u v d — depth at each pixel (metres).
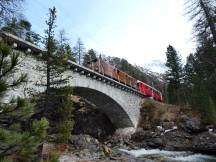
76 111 43.44
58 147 22.36
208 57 24.16
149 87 53.53
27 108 5.72
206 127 37.47
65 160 20.75
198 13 21.36
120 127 46.25
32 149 5.46
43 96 20.83
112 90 37.62
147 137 39.34
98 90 33.25
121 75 42.19
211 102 39.28
